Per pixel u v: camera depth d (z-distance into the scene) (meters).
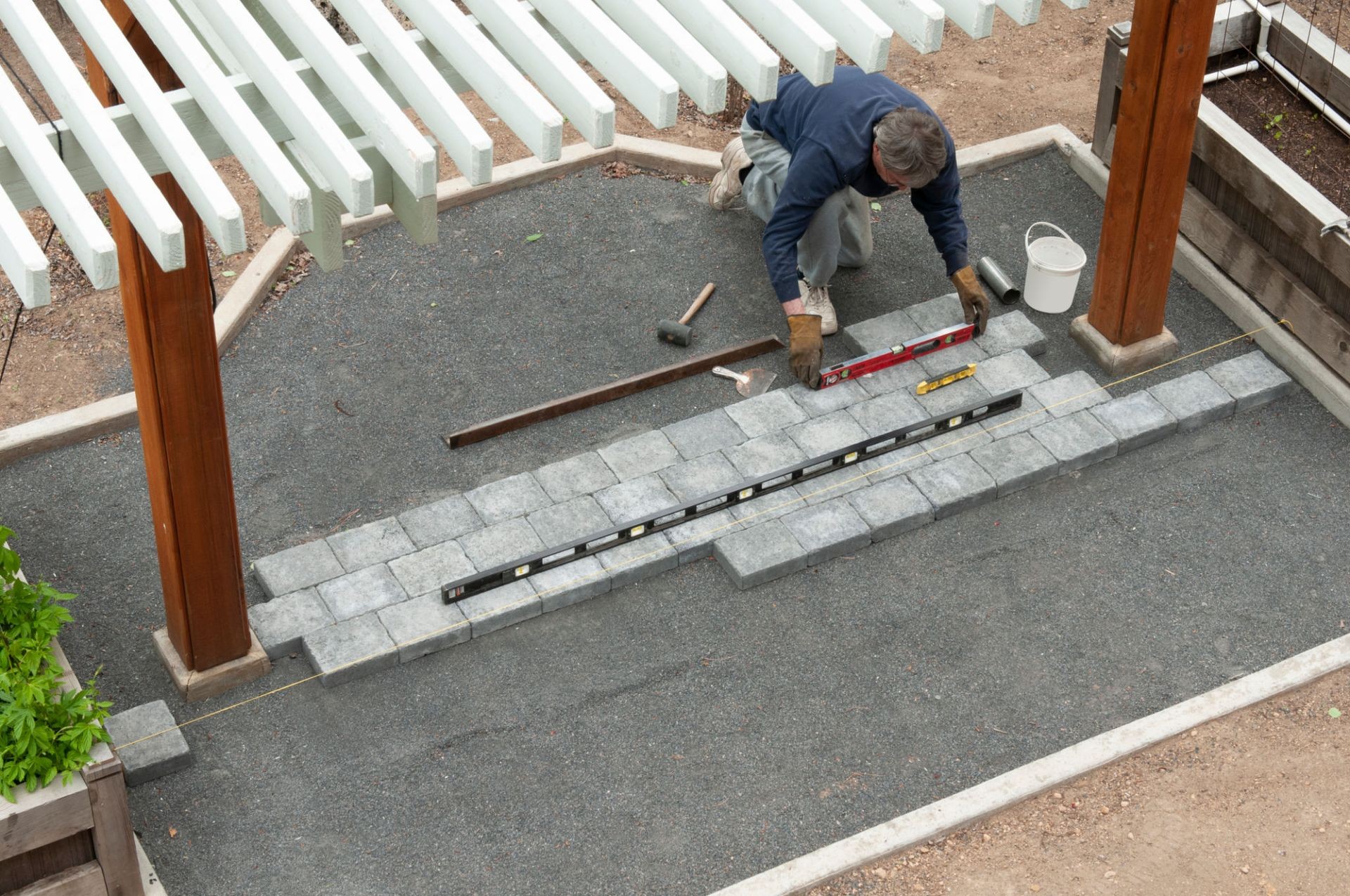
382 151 3.02
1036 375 6.71
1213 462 6.41
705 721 5.36
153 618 5.66
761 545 5.88
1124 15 9.62
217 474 4.76
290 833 4.98
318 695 5.41
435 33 3.29
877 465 6.28
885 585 5.86
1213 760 5.25
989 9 3.08
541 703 5.41
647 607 5.77
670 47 3.11
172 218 2.75
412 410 6.59
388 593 5.68
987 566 5.95
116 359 6.86
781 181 6.90
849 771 5.20
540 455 6.41
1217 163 7.05
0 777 4.11
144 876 4.73
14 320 7.02
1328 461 6.42
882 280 7.36
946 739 5.31
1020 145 8.14
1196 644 5.65
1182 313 7.16
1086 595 5.83
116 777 4.24
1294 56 7.77
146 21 3.32
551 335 7.00
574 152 7.98
